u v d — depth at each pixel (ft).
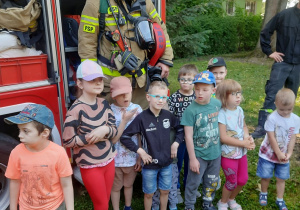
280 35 13.83
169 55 9.79
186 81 8.94
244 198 9.98
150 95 7.75
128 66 8.31
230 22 49.47
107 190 7.68
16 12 7.49
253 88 24.36
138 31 8.50
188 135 8.11
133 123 7.95
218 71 9.91
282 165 8.95
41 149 6.11
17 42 7.68
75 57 10.07
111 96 8.26
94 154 7.20
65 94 8.68
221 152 8.48
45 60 8.11
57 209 6.35
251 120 17.25
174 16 32.55
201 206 9.44
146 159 7.82
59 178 6.28
